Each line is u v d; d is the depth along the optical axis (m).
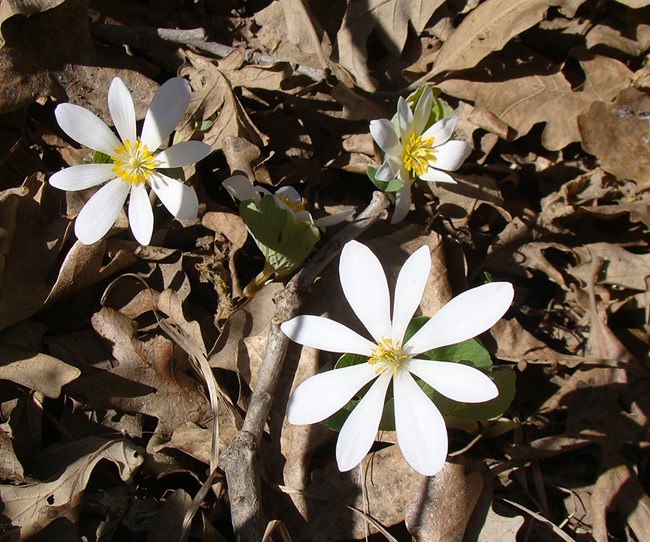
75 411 0.14
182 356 0.15
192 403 0.14
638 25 0.18
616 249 0.17
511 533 0.13
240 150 0.16
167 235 0.16
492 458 0.15
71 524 0.12
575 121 0.18
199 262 0.16
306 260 0.16
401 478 0.13
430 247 0.16
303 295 0.15
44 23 0.17
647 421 0.15
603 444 0.15
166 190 0.13
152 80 0.17
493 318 0.11
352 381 0.12
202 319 0.16
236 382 0.15
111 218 0.13
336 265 0.16
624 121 0.17
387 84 0.18
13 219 0.15
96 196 0.13
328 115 0.18
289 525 0.13
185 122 0.17
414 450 0.11
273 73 0.17
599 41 0.18
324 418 0.12
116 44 0.18
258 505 0.12
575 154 0.18
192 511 0.12
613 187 0.17
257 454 0.13
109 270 0.15
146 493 0.13
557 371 0.16
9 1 0.16
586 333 0.16
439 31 0.19
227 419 0.14
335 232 0.17
